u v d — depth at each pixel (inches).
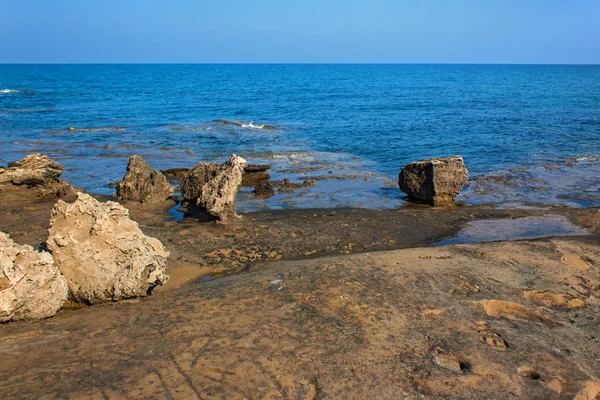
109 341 251.6
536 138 1110.4
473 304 303.9
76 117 1521.9
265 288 321.7
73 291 303.4
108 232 312.2
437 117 1505.9
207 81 4023.1
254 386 215.6
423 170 617.9
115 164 850.1
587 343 268.2
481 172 807.7
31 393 206.2
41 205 579.5
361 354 242.5
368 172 810.2
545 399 215.9
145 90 2819.9
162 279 320.8
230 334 259.1
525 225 526.3
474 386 221.6
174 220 539.5
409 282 332.8
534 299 320.2
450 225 526.0
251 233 472.4
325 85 3459.6
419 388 218.8
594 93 2415.1
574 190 688.4
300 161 891.4
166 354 238.8
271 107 1886.1
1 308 259.1
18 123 1366.9
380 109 1781.5
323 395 211.3
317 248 445.4
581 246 426.0
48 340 252.5
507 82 3727.9
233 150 987.9
